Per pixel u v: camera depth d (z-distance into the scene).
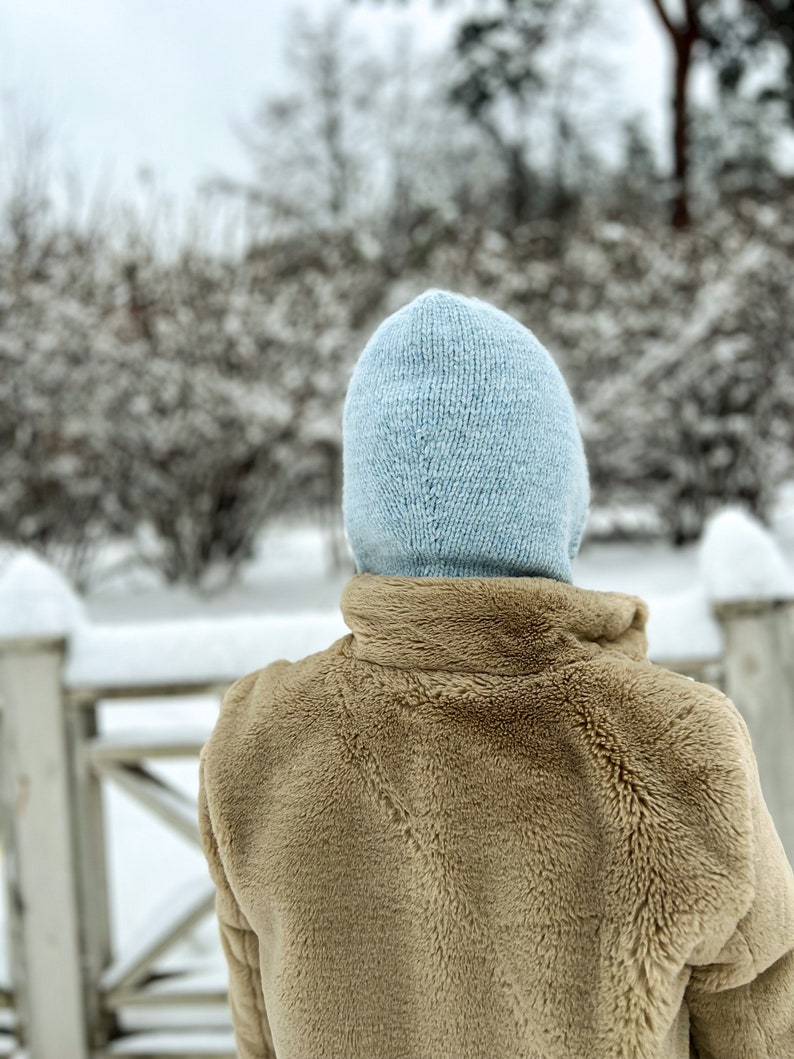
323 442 6.82
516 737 0.67
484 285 7.64
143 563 7.25
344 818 0.71
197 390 6.31
